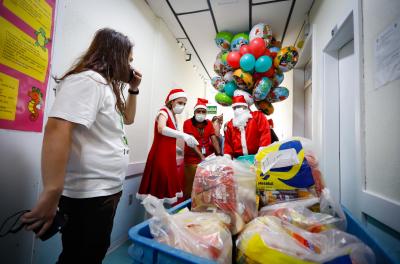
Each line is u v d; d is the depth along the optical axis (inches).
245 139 70.6
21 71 34.8
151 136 87.7
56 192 21.7
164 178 62.9
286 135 136.7
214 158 33.3
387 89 32.3
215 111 155.0
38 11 38.2
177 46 115.0
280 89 88.2
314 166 30.2
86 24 53.1
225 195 27.3
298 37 106.1
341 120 63.1
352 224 27.0
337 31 54.5
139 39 78.9
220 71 101.4
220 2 82.4
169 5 85.0
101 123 28.0
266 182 30.2
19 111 34.7
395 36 30.4
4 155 32.6
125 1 70.2
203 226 21.3
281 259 16.9
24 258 36.9
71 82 24.6
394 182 30.3
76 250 27.2
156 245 16.7
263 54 83.2
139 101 79.5
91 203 27.2
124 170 32.2
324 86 66.5
